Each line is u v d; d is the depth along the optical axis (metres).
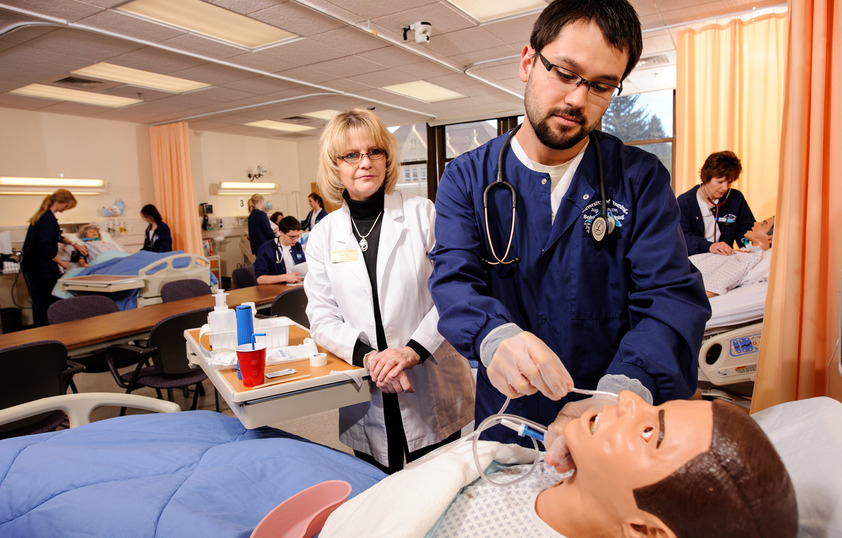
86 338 2.57
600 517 0.65
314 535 0.92
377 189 1.67
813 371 1.73
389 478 0.90
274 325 1.74
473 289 1.04
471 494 0.83
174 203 8.27
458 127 9.68
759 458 0.53
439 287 1.08
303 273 4.39
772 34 4.25
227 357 1.52
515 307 1.16
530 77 0.95
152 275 4.62
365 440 1.70
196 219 8.30
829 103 1.67
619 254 1.09
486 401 1.20
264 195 10.28
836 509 0.71
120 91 6.14
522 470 0.90
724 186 3.02
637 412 0.62
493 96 7.47
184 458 1.24
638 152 1.13
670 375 0.88
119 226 7.80
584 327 1.12
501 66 5.91
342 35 4.71
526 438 1.13
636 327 0.99
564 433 0.70
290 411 1.33
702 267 2.73
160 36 4.50
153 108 7.12
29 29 4.12
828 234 1.70
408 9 4.22
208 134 9.20
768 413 0.93
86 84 5.80
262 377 1.32
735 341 2.32
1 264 6.18
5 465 1.27
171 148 8.20
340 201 1.76
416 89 7.02
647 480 0.57
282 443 1.27
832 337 1.70
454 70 5.98
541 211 1.12
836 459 0.76
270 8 4.05
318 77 6.07
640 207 1.07
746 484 0.52
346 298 1.68
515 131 1.16
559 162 1.09
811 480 0.76
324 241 1.76
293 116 8.19
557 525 0.72
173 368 2.67
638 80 6.52
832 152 1.66
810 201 1.69
